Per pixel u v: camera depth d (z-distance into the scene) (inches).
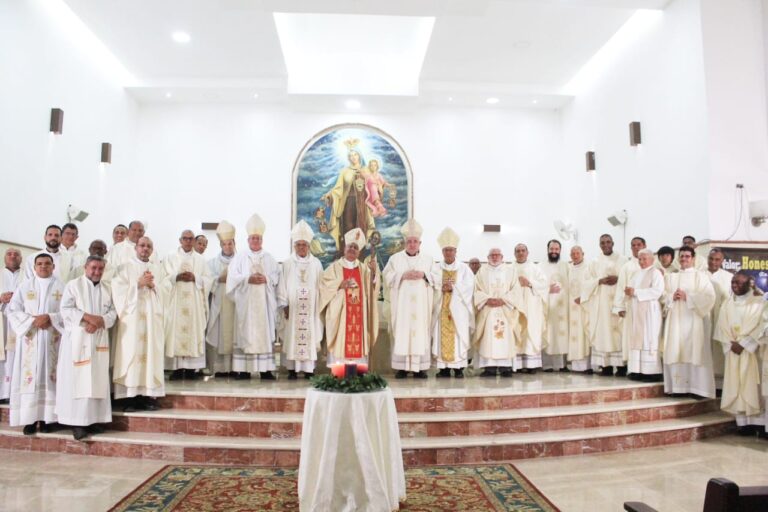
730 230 310.5
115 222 446.6
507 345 308.3
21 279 256.7
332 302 293.0
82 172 393.4
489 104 504.1
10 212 309.7
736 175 313.9
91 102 406.0
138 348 232.2
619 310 302.7
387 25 430.6
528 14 372.2
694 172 324.2
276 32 391.2
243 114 494.9
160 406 241.1
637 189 386.6
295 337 291.6
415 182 496.7
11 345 244.8
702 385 271.4
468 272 306.2
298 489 169.5
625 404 257.4
